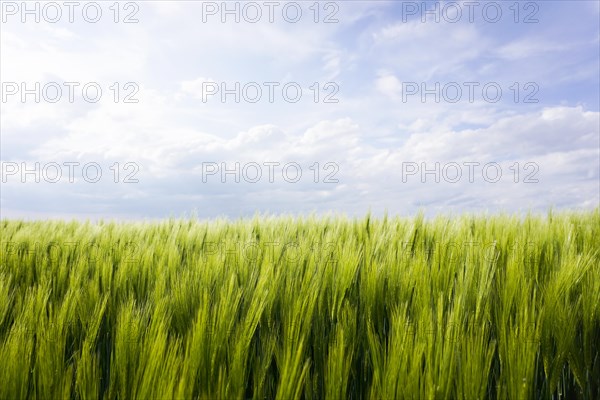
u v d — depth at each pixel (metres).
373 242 2.78
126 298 2.17
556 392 1.77
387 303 1.98
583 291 1.84
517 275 1.88
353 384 1.73
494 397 1.66
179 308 1.84
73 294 2.02
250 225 4.24
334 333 1.75
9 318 1.99
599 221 3.98
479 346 1.39
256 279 2.08
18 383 1.33
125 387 1.39
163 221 4.73
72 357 1.67
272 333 1.74
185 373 1.28
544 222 3.72
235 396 1.38
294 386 1.34
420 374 1.35
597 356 1.74
